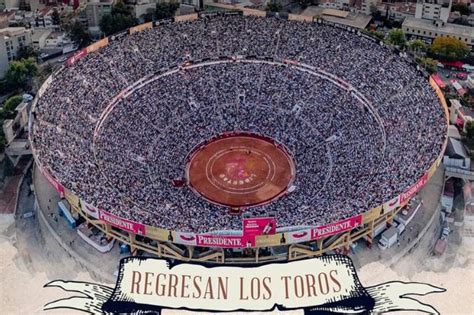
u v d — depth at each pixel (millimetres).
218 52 173875
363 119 153750
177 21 185125
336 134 151750
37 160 134750
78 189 129125
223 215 129750
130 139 150000
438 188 144625
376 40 174750
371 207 123312
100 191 130500
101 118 152625
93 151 143125
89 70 164250
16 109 165500
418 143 140500
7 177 155875
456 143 156250
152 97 161625
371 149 144250
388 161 138125
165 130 154375
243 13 189625
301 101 162000
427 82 159500
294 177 142250
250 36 179125
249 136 155375
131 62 168500
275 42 176750
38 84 185500
